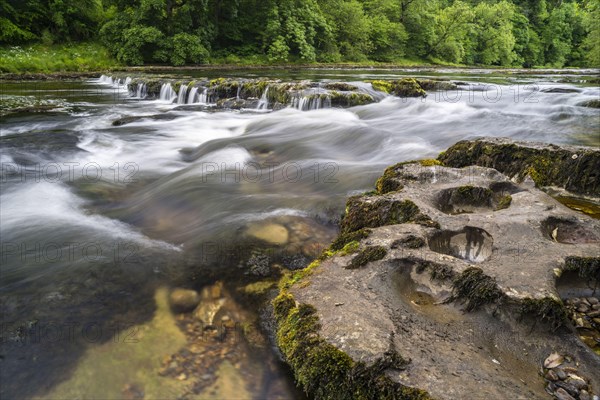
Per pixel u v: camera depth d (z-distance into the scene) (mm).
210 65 30531
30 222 5184
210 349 2980
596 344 2758
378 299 2957
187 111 12953
